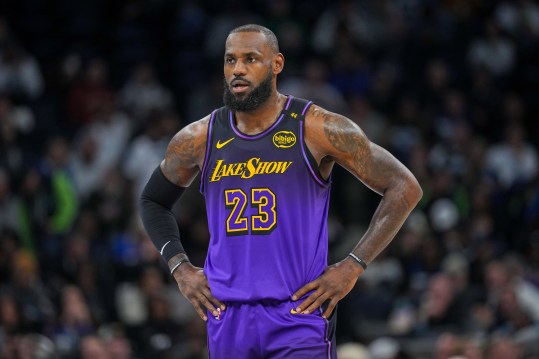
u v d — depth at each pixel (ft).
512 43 146.61
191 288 43.27
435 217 117.29
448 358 82.48
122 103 127.65
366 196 123.03
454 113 134.51
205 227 108.88
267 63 42.24
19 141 120.26
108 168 114.62
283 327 41.65
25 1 142.92
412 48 140.77
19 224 104.73
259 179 42.11
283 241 41.88
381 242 42.63
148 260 104.01
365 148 42.57
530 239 111.45
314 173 42.32
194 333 91.30
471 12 149.79
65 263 102.27
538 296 99.19
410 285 107.45
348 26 133.69
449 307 98.48
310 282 42.22
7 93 123.65
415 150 121.90
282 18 132.87
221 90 126.00
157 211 45.62
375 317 103.19
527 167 130.31
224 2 141.90
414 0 145.28
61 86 130.41
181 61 138.21
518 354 84.23
